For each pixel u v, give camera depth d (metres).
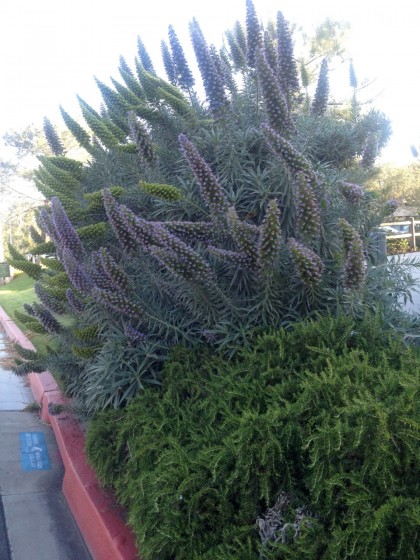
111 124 5.80
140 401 4.08
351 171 4.93
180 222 4.10
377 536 2.29
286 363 3.59
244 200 4.62
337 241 4.16
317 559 2.46
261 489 2.79
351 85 6.00
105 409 4.55
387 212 4.25
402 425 2.54
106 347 4.48
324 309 4.08
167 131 5.70
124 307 4.18
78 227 5.54
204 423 3.55
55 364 5.53
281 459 2.78
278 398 3.14
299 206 3.66
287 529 2.62
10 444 5.98
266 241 3.60
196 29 4.80
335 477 2.53
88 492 4.26
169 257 3.74
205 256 4.44
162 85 5.68
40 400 7.11
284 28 4.59
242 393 3.37
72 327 5.52
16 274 32.81
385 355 3.18
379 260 4.63
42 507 4.67
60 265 5.60
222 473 2.97
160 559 3.04
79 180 6.12
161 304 4.64
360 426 2.54
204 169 3.93
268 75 4.04
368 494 2.46
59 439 5.63
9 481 5.12
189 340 4.40
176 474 3.07
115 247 5.12
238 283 4.26
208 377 4.03
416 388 2.61
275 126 4.16
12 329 12.77
